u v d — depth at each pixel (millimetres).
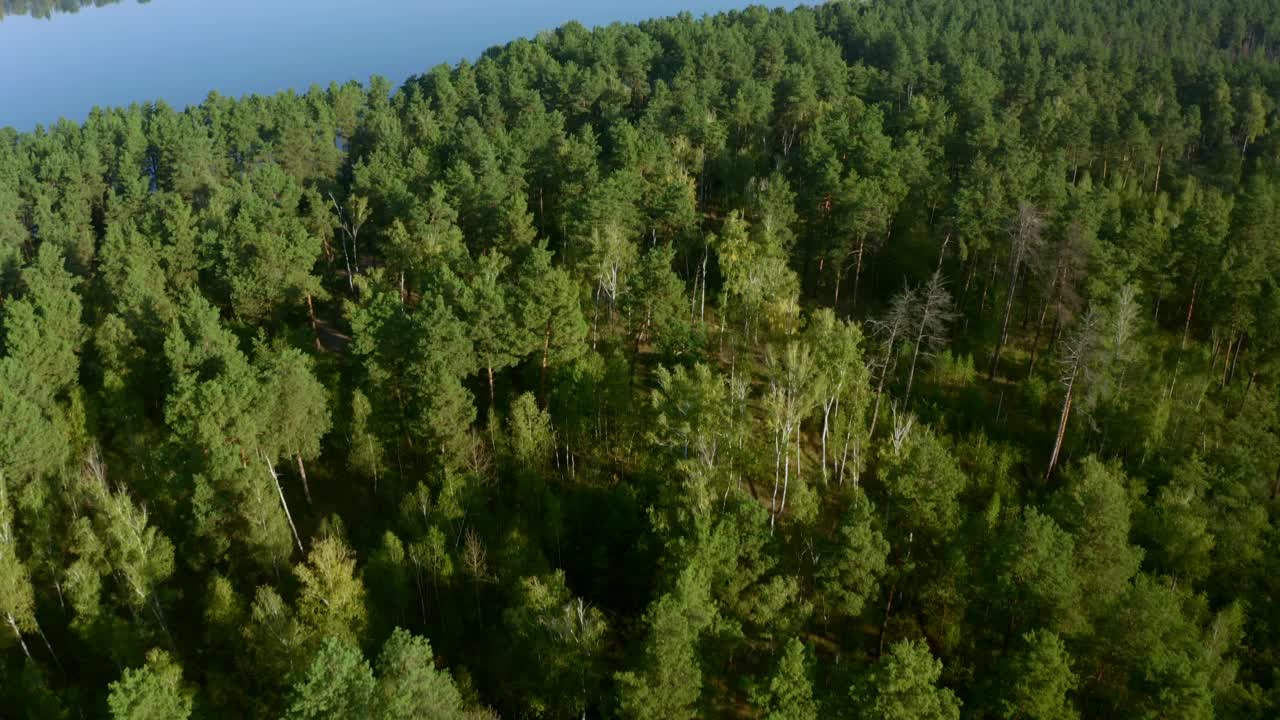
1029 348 80938
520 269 72500
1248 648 49188
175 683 39250
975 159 88625
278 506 50000
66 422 60062
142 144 114062
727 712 42875
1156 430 64438
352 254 97688
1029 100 126062
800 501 51094
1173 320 83688
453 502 50438
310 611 42312
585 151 94938
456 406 54219
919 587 48719
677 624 36438
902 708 32906
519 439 55906
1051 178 81500
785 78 123312
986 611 44656
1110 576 42938
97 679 46344
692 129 104750
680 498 46906
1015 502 61281
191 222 85375
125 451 61031
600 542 52688
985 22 165125
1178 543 53875
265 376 53156
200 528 46281
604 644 43812
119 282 77750
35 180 103750
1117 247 75250
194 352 59281
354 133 125750
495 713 43094
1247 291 72438
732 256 77625
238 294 71188
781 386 59031
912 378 73500
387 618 46188
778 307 70188
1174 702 36906
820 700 36125
